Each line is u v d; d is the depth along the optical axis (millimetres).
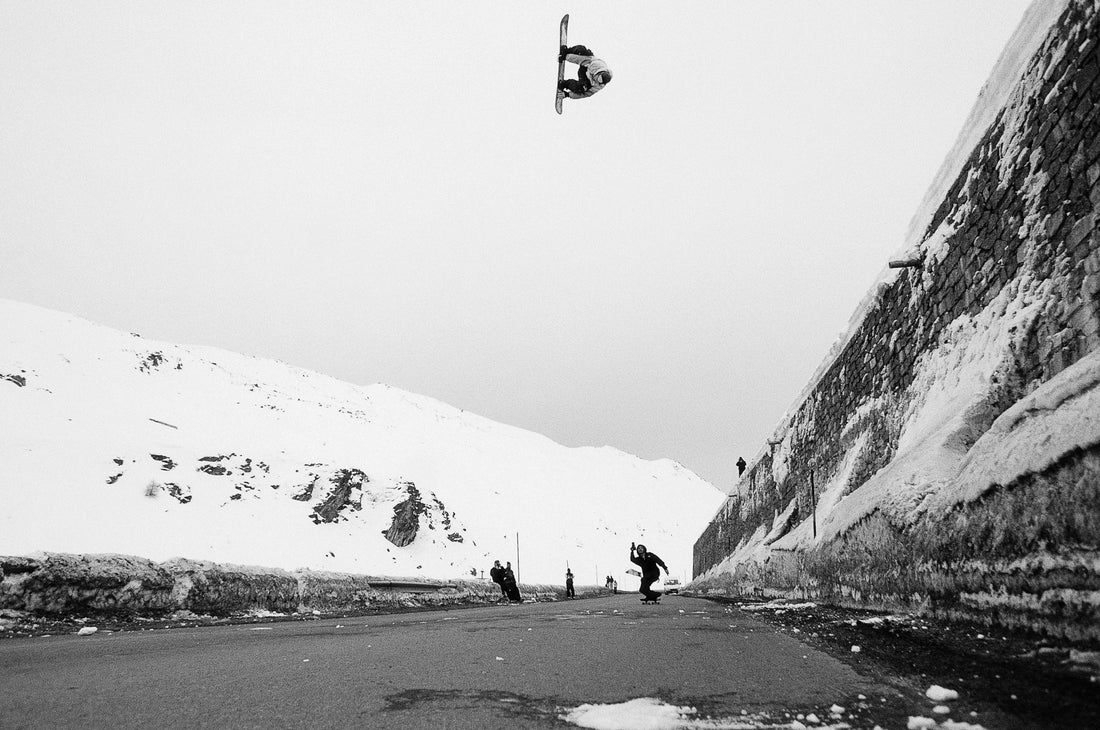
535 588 29016
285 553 22094
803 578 10383
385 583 15898
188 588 9680
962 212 6859
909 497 5590
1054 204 4992
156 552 18547
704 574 30531
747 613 8625
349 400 102625
